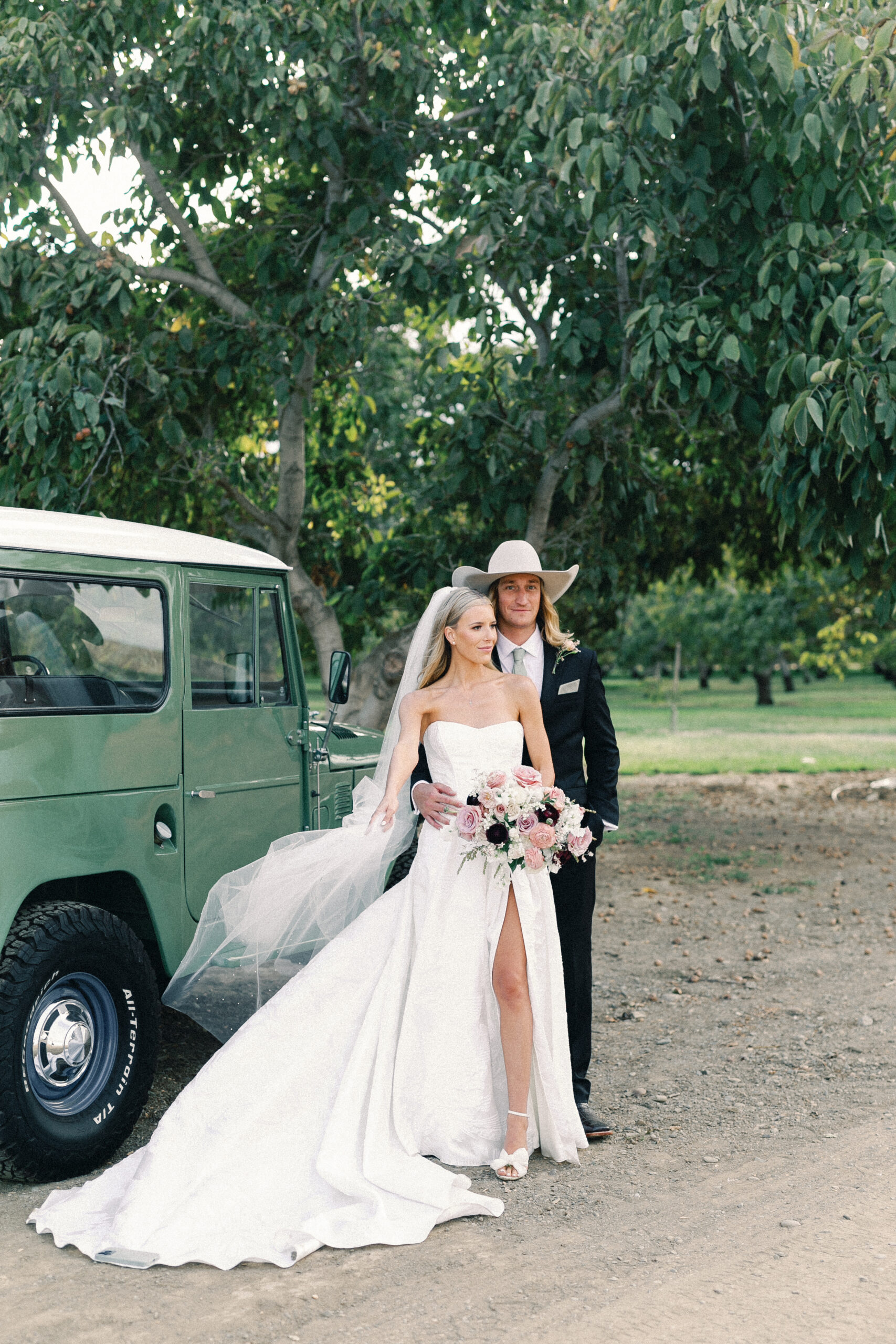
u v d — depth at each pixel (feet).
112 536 15.06
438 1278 10.82
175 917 15.06
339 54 25.89
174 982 15.03
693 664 155.33
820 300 23.63
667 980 22.72
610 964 24.13
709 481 40.63
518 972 13.61
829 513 24.08
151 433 30.22
